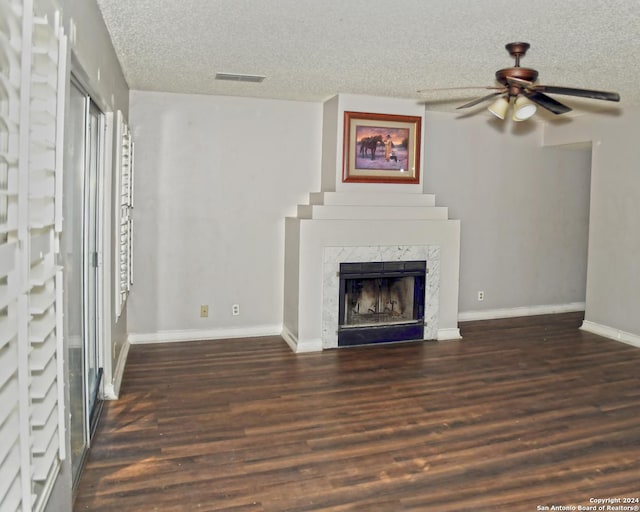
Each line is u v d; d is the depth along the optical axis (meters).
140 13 3.11
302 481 2.82
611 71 4.30
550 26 3.22
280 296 5.82
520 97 3.48
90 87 2.81
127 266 4.62
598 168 6.09
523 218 6.86
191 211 5.47
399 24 3.25
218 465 2.98
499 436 3.40
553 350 5.38
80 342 2.89
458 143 6.43
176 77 4.69
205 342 5.50
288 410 3.77
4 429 1.30
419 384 4.34
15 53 1.29
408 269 5.55
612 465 3.05
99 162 3.49
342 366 4.79
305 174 5.79
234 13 3.10
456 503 2.63
